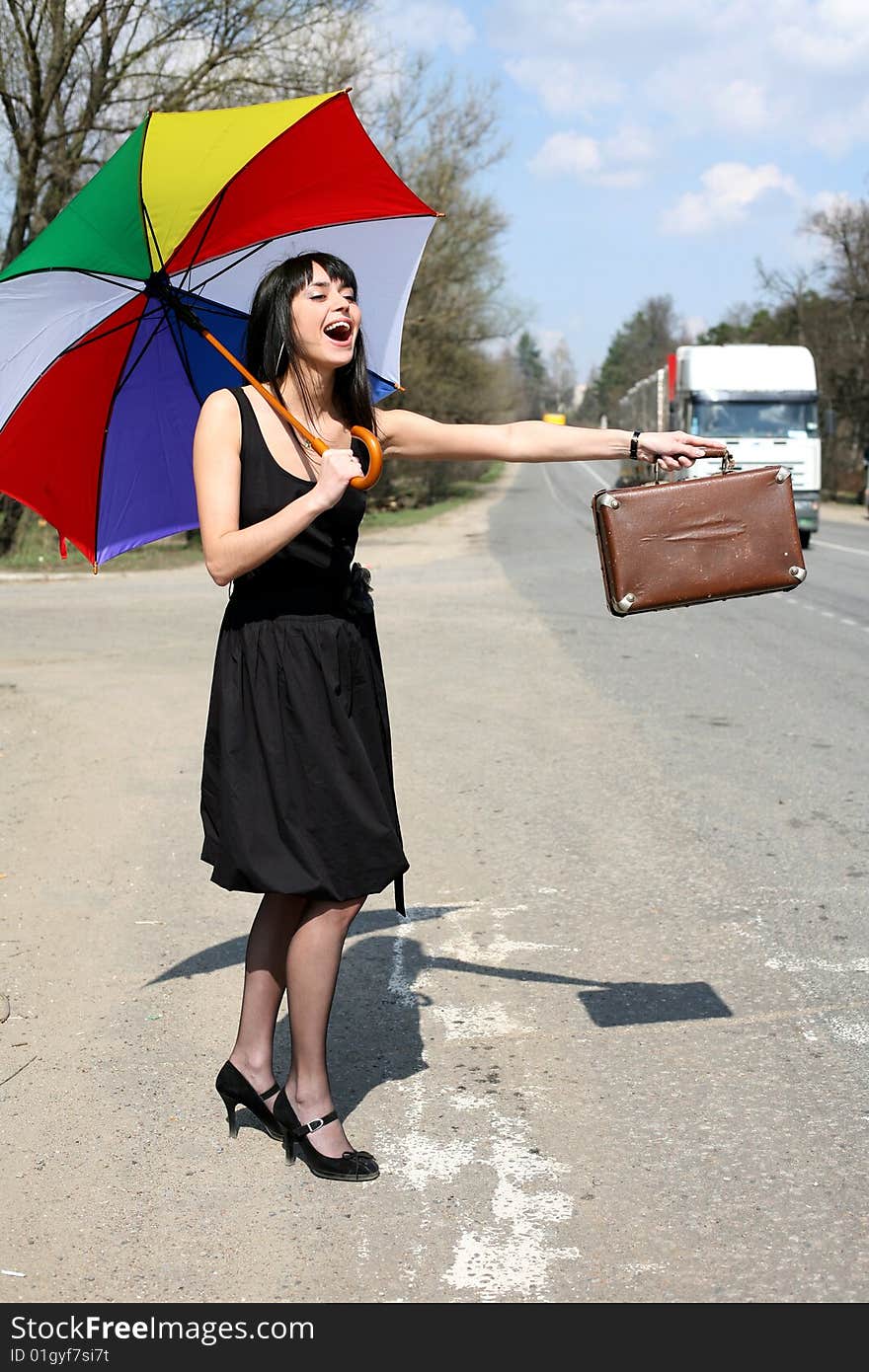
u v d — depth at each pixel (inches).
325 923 126.0
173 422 141.8
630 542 127.3
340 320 122.2
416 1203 121.8
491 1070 149.3
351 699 124.0
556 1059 151.6
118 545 145.3
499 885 215.3
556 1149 131.3
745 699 386.9
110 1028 161.0
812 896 207.3
